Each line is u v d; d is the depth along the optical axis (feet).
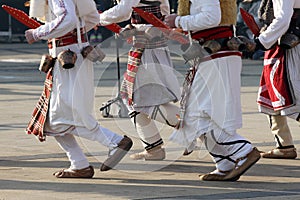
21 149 37.27
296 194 28.07
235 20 30.50
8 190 28.43
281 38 34.01
